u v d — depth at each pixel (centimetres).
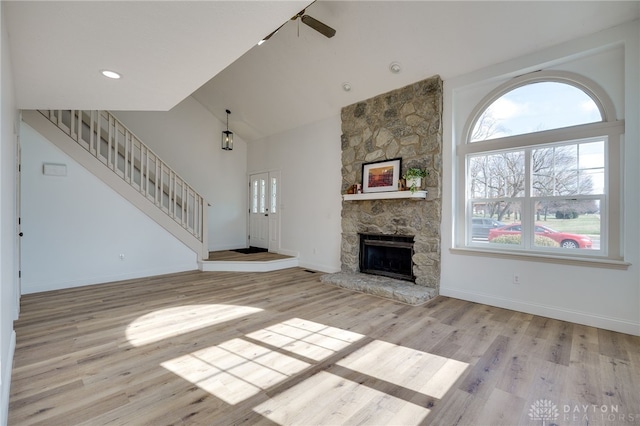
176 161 662
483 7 314
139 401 183
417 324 309
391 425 164
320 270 577
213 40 187
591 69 313
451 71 394
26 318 318
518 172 367
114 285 456
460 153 406
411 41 374
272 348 254
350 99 503
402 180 432
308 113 579
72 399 184
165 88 259
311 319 322
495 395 191
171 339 270
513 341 269
